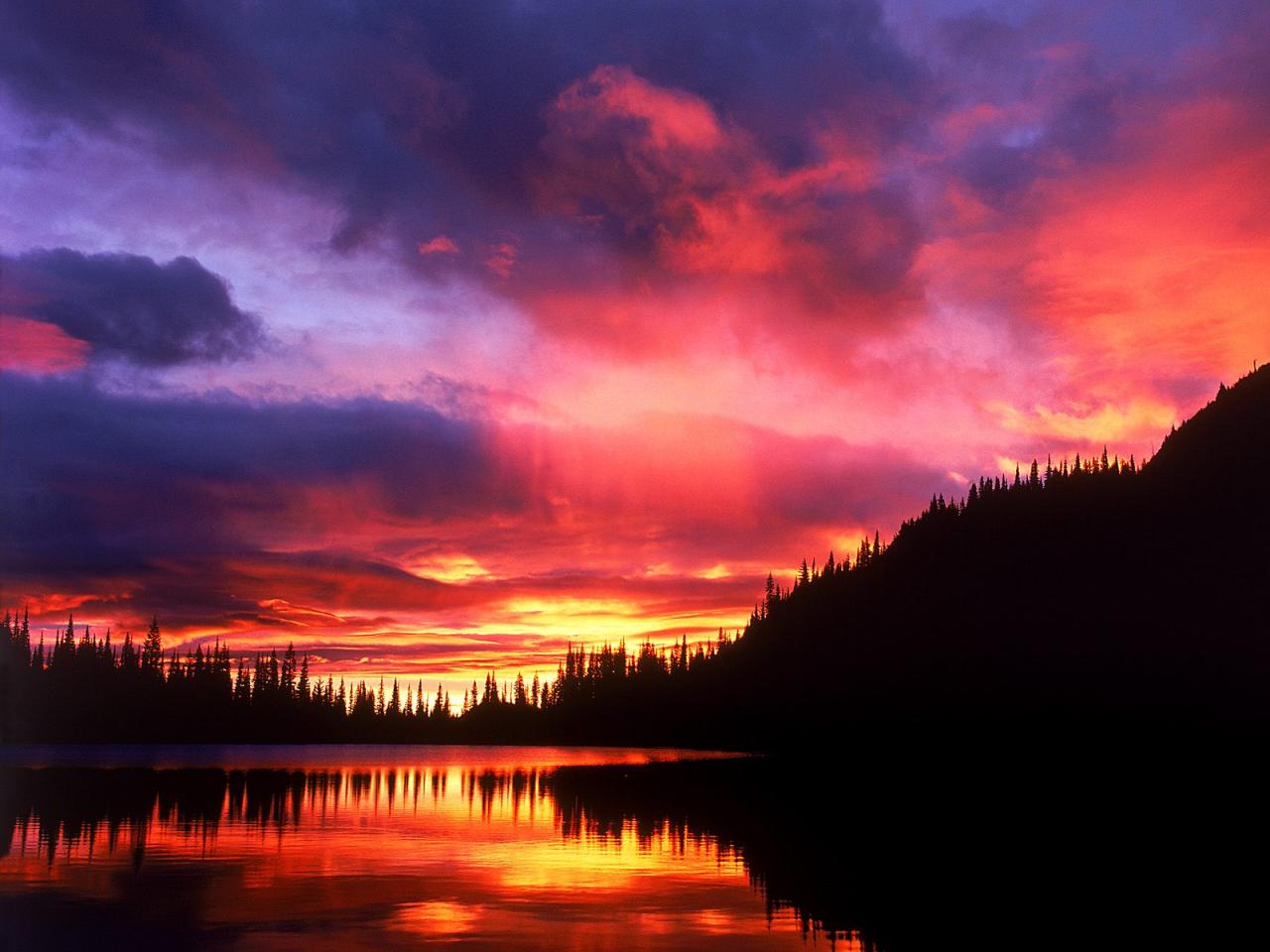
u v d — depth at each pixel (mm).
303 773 109312
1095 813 75562
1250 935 32188
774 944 28609
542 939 28297
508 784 92812
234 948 26812
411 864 41531
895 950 28609
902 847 52406
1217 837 60812
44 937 27984
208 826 54375
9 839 48500
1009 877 42906
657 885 37531
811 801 81125
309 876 38250
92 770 110562
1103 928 32906
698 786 94688
